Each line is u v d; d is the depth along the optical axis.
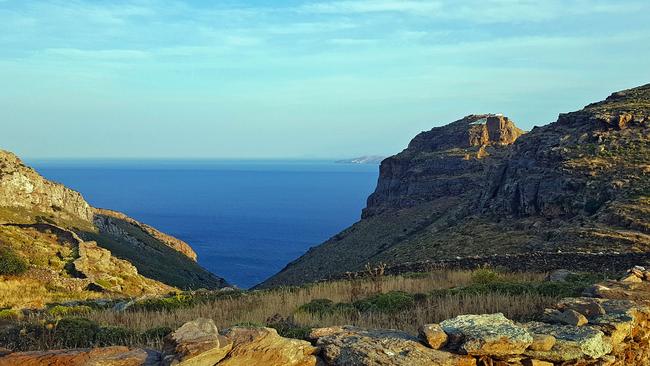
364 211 104.31
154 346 9.97
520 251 39.91
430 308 13.38
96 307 20.84
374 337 7.61
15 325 12.23
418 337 7.71
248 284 100.50
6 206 57.91
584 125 59.94
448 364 7.09
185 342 6.31
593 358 8.10
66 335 10.88
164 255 79.25
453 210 67.94
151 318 15.26
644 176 45.41
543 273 25.17
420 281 22.50
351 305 15.02
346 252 74.06
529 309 12.82
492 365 7.45
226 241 155.75
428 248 50.31
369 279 23.84
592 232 38.19
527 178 53.88
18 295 27.84
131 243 75.62
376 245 71.25
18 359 6.04
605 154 51.53
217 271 112.62
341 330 8.00
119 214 99.19
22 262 32.62
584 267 26.33
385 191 102.44
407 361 6.83
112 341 10.85
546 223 46.91
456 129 108.25
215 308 16.89
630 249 33.78
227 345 6.51
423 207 81.12
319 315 13.95
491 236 47.69
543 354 7.69
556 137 59.72
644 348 9.77
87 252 41.59
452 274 24.94
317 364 7.10
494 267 28.27
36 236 41.41
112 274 40.62
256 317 14.11
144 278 45.72
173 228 182.88
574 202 46.72
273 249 143.00
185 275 69.25
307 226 192.12
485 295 14.72
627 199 42.84
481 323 8.05
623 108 60.50
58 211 65.81
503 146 98.25
